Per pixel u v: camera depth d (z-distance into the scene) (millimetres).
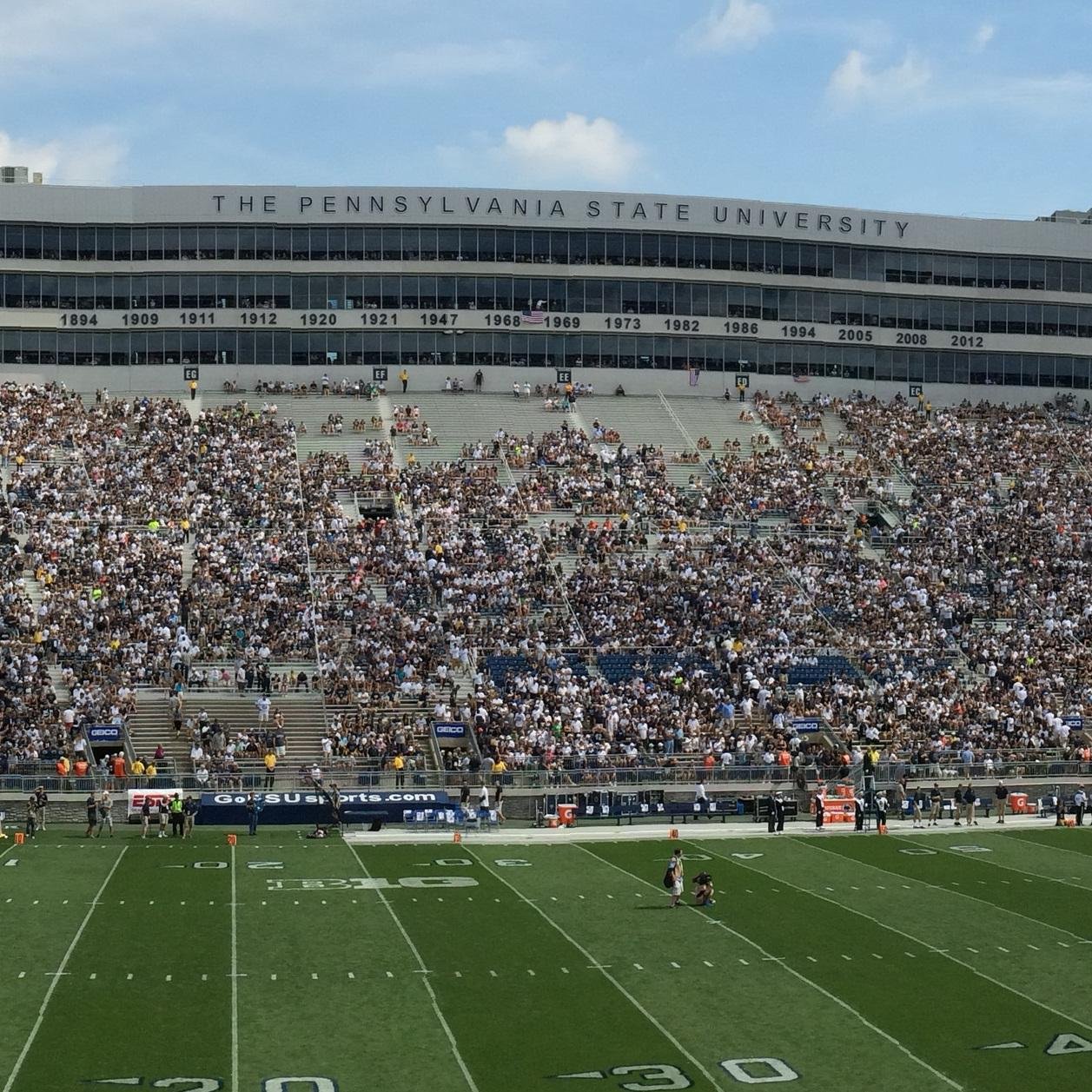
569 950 39250
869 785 64688
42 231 99625
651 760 65938
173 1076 29406
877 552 88250
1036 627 81250
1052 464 99250
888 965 38125
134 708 66125
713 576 81750
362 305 101938
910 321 108750
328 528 82375
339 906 43906
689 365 105312
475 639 73500
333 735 65750
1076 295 110812
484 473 90125
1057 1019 33812
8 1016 32906
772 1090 29234
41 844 53500
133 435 90750
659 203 104625
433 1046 31469
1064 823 61750
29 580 74812
